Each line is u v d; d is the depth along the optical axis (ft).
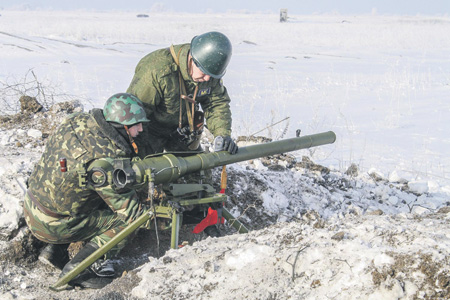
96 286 12.28
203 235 14.74
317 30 140.15
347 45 101.76
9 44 76.07
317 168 20.48
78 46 80.18
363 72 61.77
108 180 11.10
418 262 8.79
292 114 36.83
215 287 9.89
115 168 10.80
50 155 11.80
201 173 13.44
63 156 11.56
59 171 11.58
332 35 120.26
